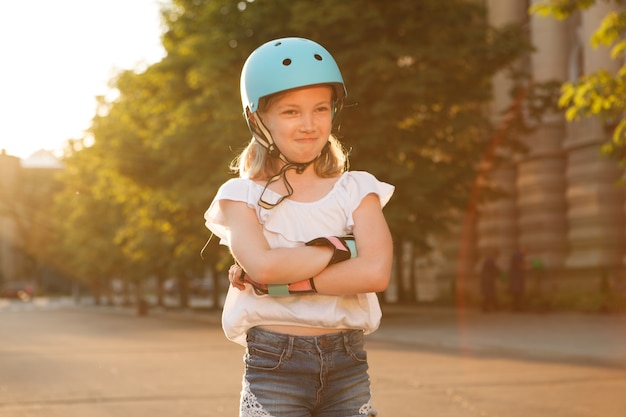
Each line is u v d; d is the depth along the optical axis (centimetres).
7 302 8044
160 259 3850
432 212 2220
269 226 290
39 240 7562
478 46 2295
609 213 3005
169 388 1018
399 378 1081
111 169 2875
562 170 3231
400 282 3700
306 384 291
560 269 3164
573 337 1603
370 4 2202
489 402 880
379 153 2227
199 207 2456
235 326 294
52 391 1007
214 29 2222
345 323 291
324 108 290
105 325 2794
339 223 291
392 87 2138
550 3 1480
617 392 936
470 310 2825
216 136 2314
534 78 3269
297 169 293
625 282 2658
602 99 1414
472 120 2277
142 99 2833
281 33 2192
